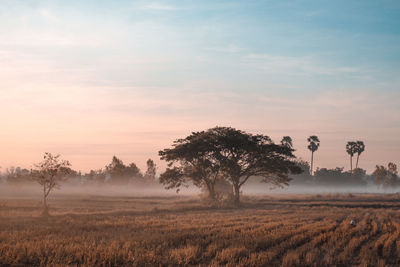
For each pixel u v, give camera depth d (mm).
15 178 122938
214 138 63688
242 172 64500
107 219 32031
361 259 15875
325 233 22844
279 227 26453
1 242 17656
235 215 38938
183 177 68250
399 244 19031
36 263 14000
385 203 64125
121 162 160125
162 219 32562
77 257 14414
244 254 16016
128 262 14320
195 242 18812
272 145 64188
